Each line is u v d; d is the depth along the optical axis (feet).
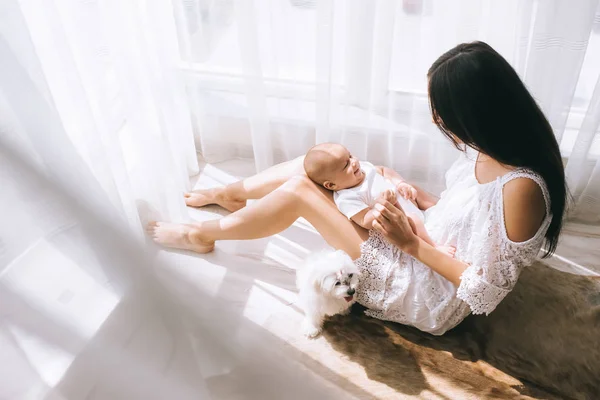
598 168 5.30
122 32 4.33
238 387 3.21
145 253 3.28
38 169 3.14
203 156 6.46
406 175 6.05
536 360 4.20
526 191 3.50
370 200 4.48
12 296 3.18
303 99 5.75
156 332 3.10
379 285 4.32
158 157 5.07
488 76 3.27
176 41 5.49
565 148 5.44
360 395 4.10
